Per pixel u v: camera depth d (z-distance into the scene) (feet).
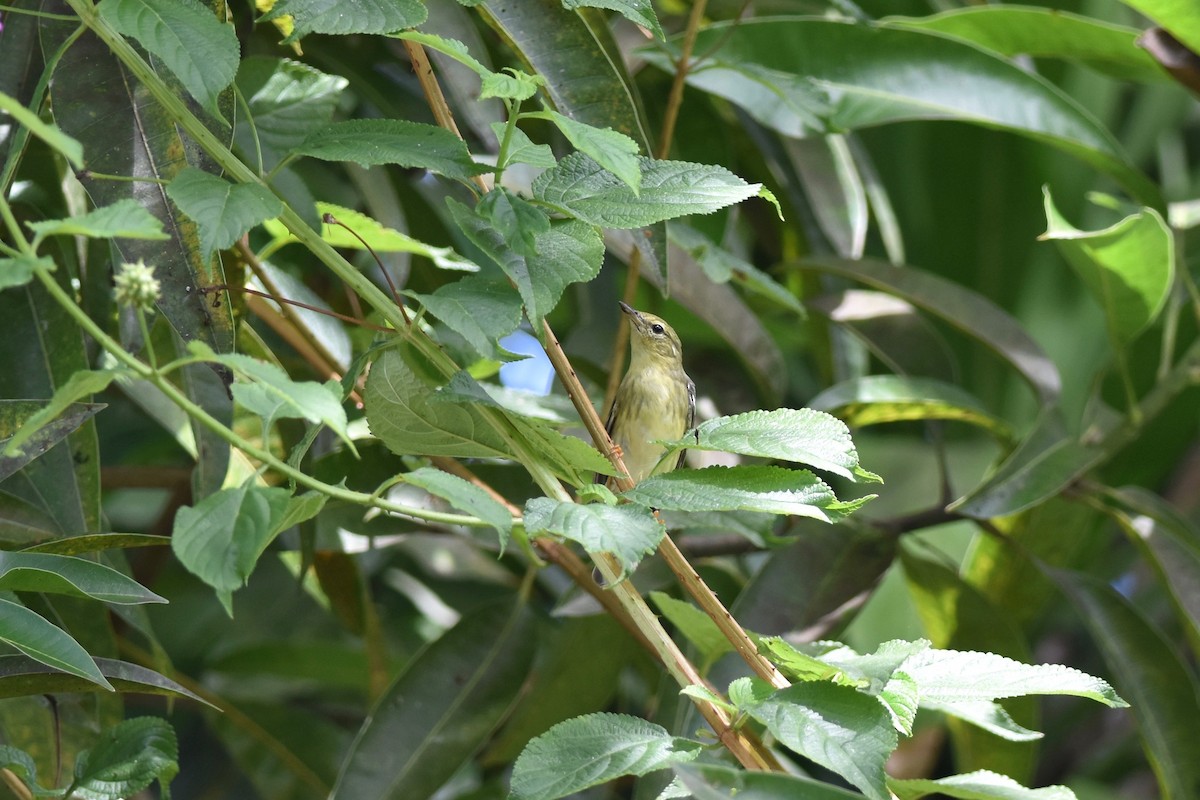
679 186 15.58
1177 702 28.37
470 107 24.32
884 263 33.32
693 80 30.91
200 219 13.69
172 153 17.39
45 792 17.29
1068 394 42.16
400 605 39.45
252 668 36.09
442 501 27.99
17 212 23.95
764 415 16.01
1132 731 39.99
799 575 28.78
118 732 17.93
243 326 24.75
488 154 27.68
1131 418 31.73
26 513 20.84
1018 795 16.07
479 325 14.69
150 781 17.63
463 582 38.73
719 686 25.17
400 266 28.02
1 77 18.93
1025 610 34.30
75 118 17.28
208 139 15.05
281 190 23.49
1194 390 39.73
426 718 27.30
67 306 12.03
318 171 32.76
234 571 12.40
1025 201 42.80
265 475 26.37
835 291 36.96
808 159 34.53
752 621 28.09
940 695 16.60
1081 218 43.11
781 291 26.99
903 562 30.81
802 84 27.50
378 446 27.86
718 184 15.58
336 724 38.40
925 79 32.17
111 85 17.44
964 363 42.39
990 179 42.75
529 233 14.62
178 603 38.09
